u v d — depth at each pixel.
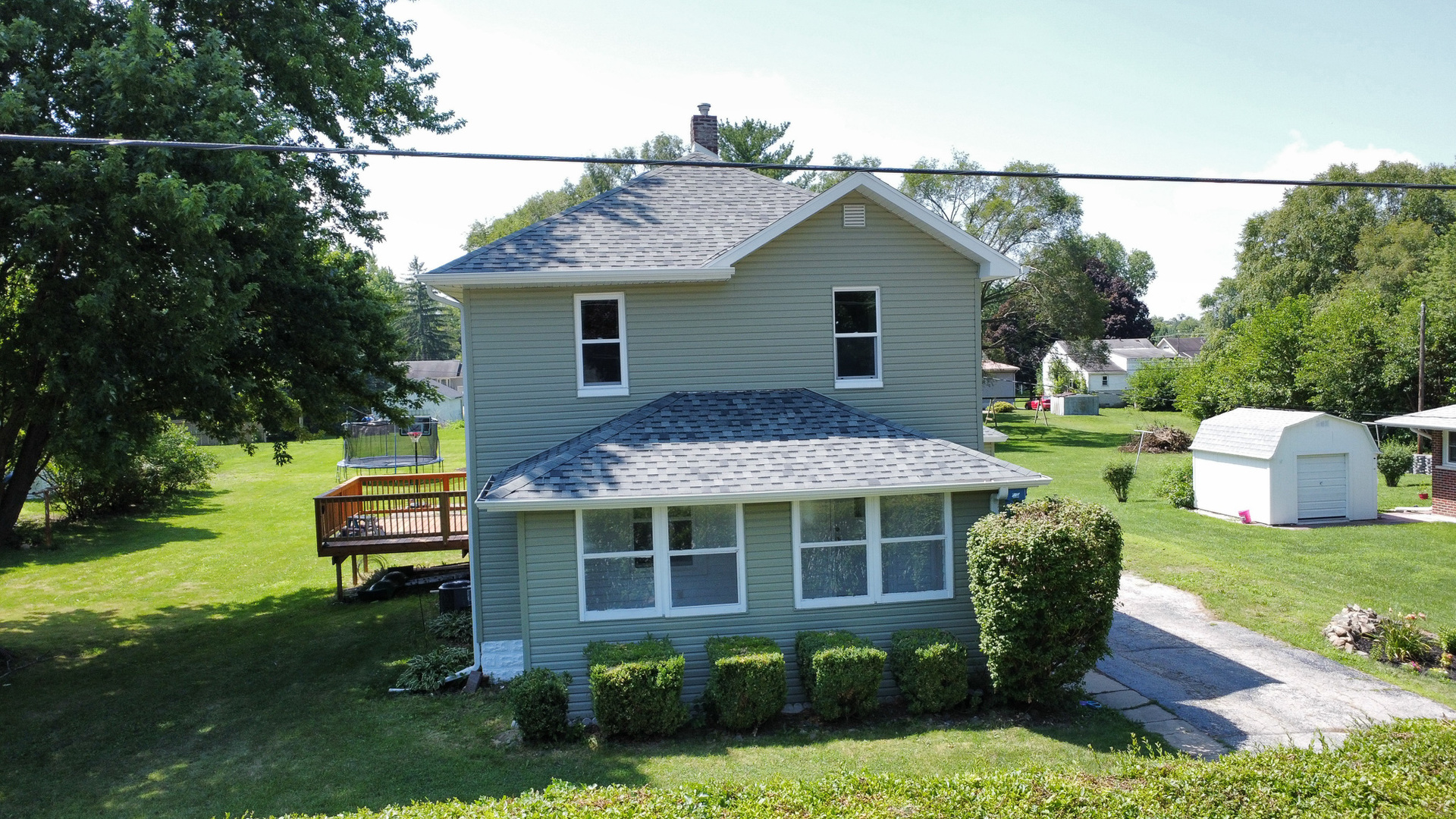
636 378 14.23
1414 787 6.57
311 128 17.62
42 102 12.43
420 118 19.78
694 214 15.82
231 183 12.92
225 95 13.10
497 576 13.82
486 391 13.87
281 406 17.48
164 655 15.81
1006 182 52.09
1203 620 15.05
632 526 11.97
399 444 29.44
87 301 11.41
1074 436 51.88
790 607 12.15
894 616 12.33
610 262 13.93
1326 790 6.60
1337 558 19.91
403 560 24.22
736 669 10.78
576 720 11.45
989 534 10.97
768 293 14.48
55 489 29.31
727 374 14.42
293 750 11.00
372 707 12.62
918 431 14.79
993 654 10.95
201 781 10.16
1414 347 36.91
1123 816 6.45
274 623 17.91
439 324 98.00
